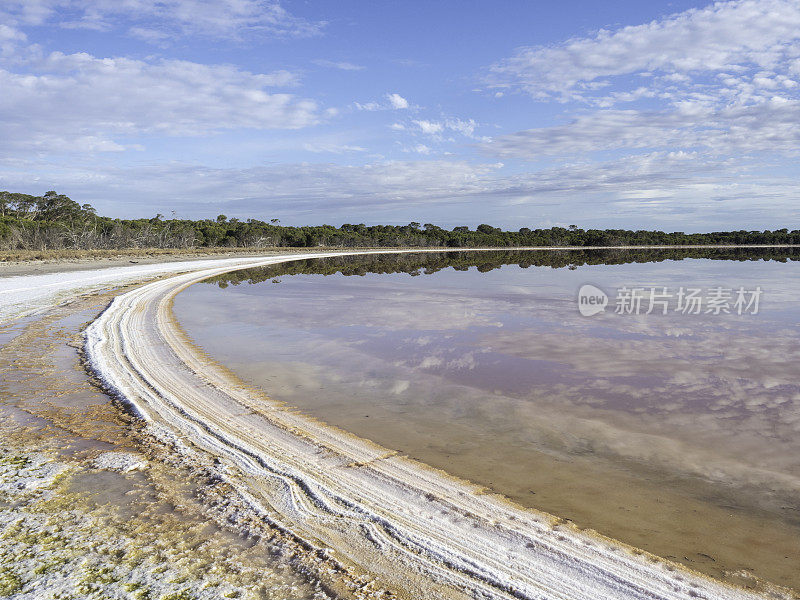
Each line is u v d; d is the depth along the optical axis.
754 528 3.79
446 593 3.01
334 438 5.49
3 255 35.34
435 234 105.94
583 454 5.11
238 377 7.91
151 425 5.71
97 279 23.27
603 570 3.26
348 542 3.53
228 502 4.02
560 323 12.73
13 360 8.59
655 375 7.95
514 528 3.76
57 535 3.49
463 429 5.77
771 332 11.39
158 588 2.93
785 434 5.56
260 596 2.90
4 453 4.93
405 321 13.15
